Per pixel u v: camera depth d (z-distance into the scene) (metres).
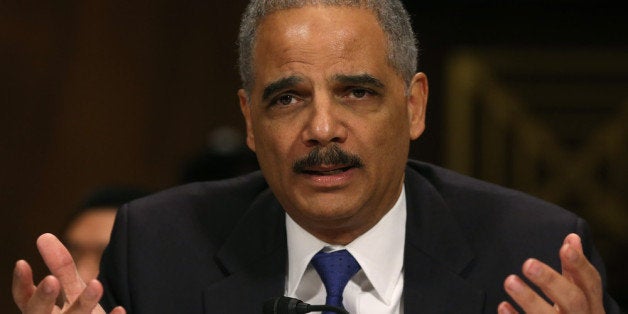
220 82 13.46
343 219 5.60
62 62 13.20
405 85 5.67
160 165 13.37
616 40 14.07
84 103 13.24
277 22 5.46
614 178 14.16
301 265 5.93
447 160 14.16
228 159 10.41
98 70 13.27
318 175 5.41
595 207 14.22
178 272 6.09
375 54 5.43
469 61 14.13
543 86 14.17
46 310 4.84
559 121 14.17
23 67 13.12
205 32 13.44
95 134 13.25
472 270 5.93
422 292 5.81
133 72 13.34
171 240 6.21
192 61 13.43
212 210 6.39
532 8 14.13
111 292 6.17
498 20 14.16
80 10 13.24
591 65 14.08
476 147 14.17
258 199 6.34
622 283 14.24
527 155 14.17
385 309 5.87
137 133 13.34
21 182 13.12
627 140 14.11
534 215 6.13
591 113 14.15
